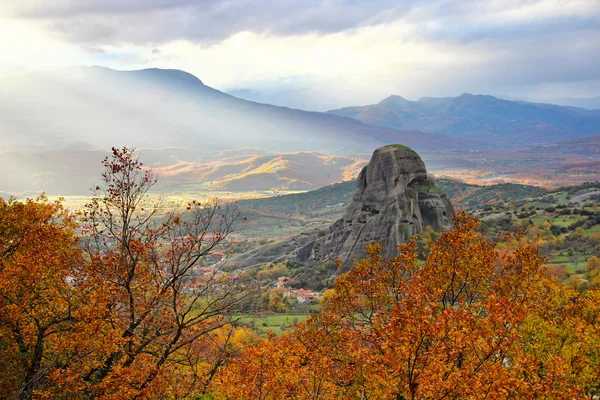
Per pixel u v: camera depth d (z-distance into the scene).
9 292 26.47
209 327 28.20
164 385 25.70
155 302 26.36
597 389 24.08
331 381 25.59
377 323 25.28
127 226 26.56
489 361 20.78
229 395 24.34
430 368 19.06
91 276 27.31
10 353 26.36
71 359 24.80
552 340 27.12
